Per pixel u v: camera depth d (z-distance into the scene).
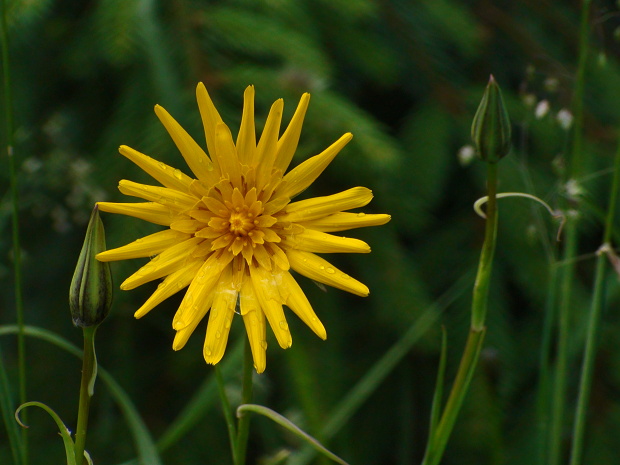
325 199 0.53
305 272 0.52
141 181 0.62
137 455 0.68
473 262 0.70
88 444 0.68
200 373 0.72
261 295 0.52
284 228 0.53
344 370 0.68
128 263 0.63
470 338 0.53
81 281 0.51
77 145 0.69
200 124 0.62
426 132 0.69
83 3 0.68
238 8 0.64
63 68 0.68
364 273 0.66
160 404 0.72
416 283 0.65
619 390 0.68
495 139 0.52
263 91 0.62
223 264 0.52
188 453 0.69
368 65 0.67
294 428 0.52
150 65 0.63
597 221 0.67
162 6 0.63
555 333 0.71
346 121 0.62
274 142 0.53
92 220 0.51
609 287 0.63
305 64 0.62
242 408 0.53
